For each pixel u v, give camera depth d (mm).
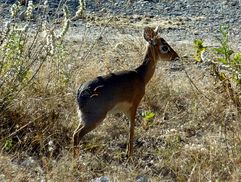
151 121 12602
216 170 10523
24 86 11727
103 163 10820
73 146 10719
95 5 22875
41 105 12000
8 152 10719
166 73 15109
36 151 11078
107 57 15141
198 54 13594
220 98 12758
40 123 11656
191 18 22469
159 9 23250
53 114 11781
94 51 16672
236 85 12867
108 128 12273
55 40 11852
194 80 14539
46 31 12164
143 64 11867
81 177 10195
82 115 10820
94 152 11312
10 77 11688
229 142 11312
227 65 13062
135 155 11359
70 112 12156
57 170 10102
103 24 20734
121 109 11227
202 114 12695
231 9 23594
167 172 10672
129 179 10164
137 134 12094
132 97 11266
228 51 13016
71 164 10305
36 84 12617
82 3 11938
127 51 15867
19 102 11766
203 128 12305
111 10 22656
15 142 11234
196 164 10352
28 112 11758
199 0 24484
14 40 11742
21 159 10742
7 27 11656
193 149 11102
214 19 22422
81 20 21062
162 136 11930
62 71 13047
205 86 13789
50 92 12617
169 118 12836
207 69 15109
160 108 13203
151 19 22062
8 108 11586
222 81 12828
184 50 17734
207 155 10930
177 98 13484
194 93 13453
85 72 13688
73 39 18266
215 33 20781
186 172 10516
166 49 12164
